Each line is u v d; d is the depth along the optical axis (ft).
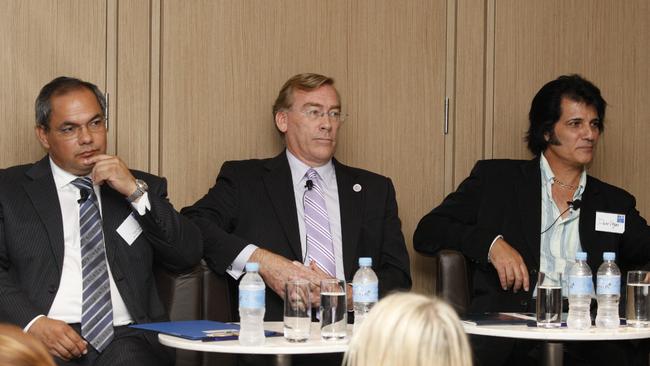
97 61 14.43
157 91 14.74
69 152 12.00
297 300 9.63
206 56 15.05
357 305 9.95
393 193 14.58
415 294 4.67
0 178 12.01
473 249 13.93
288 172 14.20
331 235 13.98
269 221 13.78
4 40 13.94
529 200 14.57
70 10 14.29
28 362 3.75
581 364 12.52
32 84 14.08
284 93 14.51
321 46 15.80
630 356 12.36
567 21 17.17
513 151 16.84
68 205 12.13
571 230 14.57
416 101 16.39
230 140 15.23
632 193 17.54
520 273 13.51
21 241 11.68
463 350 4.44
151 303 12.32
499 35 16.78
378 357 4.46
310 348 9.13
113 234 12.10
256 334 9.30
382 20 16.17
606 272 11.62
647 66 17.57
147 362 10.91
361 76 16.06
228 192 13.88
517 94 16.87
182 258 12.37
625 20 17.52
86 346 11.03
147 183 12.69
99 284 11.79
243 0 15.28
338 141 15.93
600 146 17.40
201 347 9.15
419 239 14.82
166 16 14.78
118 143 14.55
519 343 12.96
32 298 11.57
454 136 16.58
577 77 14.92
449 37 16.55
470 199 14.89
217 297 12.74
